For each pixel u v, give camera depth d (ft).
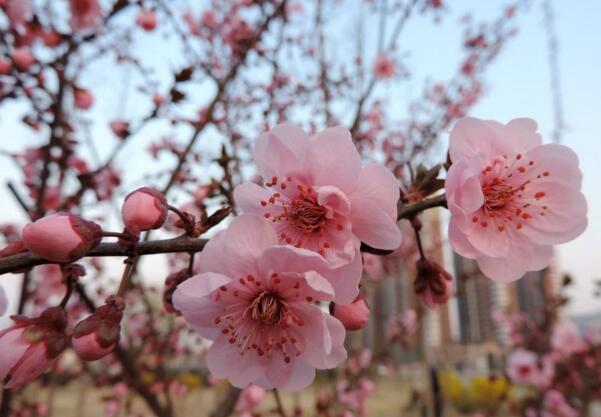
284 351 0.27
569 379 1.30
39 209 0.61
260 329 0.27
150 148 0.83
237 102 0.84
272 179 0.27
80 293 0.57
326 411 0.99
